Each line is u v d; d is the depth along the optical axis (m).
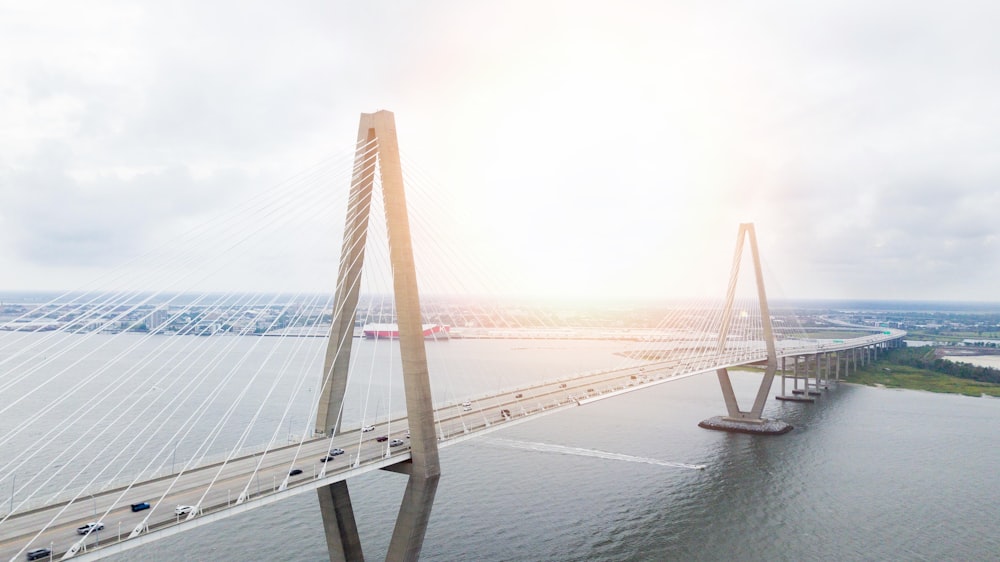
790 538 59.19
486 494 69.50
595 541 57.81
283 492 39.62
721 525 62.00
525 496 69.06
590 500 68.31
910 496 71.06
